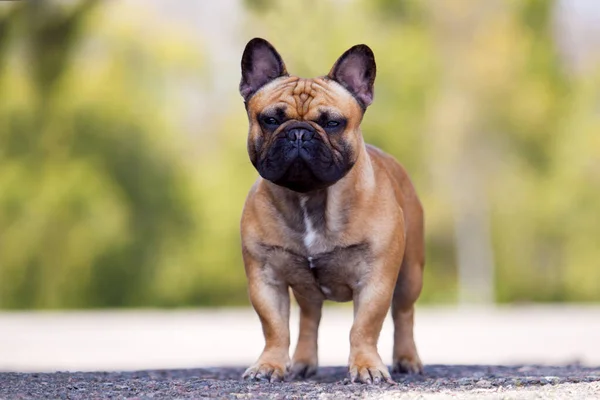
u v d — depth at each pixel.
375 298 4.78
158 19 26.03
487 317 19.30
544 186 26.30
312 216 4.73
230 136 25.81
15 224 23.31
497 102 25.94
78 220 23.53
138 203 24.42
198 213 24.86
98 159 23.86
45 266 23.52
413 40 25.83
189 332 14.74
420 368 5.53
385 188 4.88
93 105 23.86
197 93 26.64
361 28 24.92
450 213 26.23
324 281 4.93
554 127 26.64
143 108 24.80
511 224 26.36
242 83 4.90
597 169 26.28
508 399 3.99
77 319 18.89
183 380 4.88
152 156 24.56
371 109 26.03
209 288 24.92
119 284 24.19
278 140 4.52
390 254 4.80
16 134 23.08
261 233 4.80
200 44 26.58
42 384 4.62
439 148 25.95
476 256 26.16
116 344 12.56
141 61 25.08
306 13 21.31
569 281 25.94
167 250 24.56
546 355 10.56
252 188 4.96
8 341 13.12
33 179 23.38
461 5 25.72
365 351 4.76
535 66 26.38
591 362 9.09
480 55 25.83
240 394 4.20
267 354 4.88
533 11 26.70
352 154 4.68
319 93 4.68
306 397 4.12
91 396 4.18
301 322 5.60
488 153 26.11
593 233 25.91
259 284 4.87
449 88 26.06
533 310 22.95
